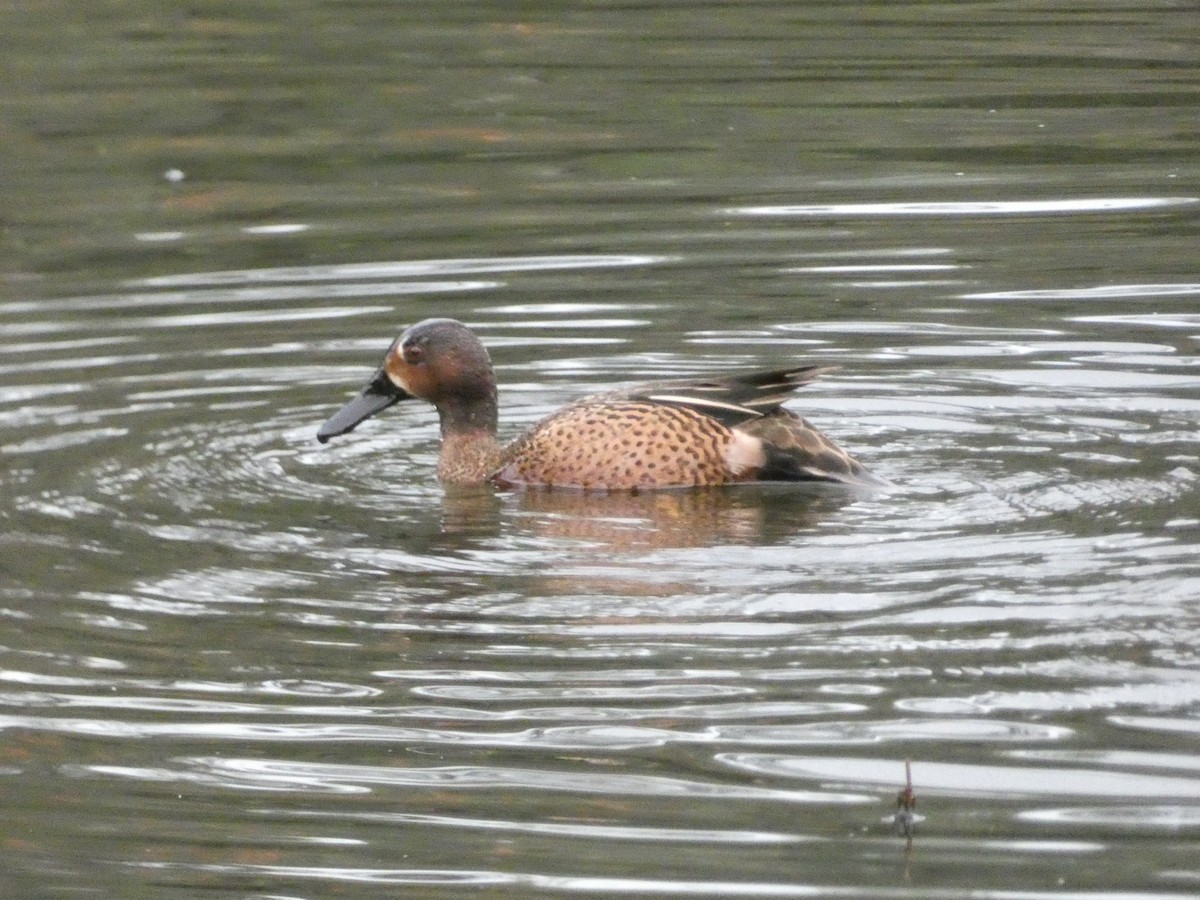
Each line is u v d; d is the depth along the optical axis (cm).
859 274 2272
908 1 3609
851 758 1210
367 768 1234
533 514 1658
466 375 1781
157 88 3122
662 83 3112
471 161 2764
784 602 1429
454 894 1102
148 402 1958
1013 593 1420
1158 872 1084
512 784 1209
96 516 1659
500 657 1363
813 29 3422
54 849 1158
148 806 1205
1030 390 1909
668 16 3534
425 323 1808
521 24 3481
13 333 2173
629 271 2314
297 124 2939
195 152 2830
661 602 1438
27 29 3472
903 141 2791
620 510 1659
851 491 1673
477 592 1473
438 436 1923
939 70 3150
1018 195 2542
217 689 1334
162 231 2520
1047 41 3306
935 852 1112
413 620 1426
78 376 2034
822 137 2820
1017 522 1572
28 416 1919
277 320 2194
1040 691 1270
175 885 1128
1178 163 2642
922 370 1977
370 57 3278
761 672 1317
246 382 2016
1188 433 1780
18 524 1638
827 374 1900
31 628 1427
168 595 1483
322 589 1492
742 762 1215
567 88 3086
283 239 2467
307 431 1894
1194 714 1234
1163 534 1526
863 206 2520
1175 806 1143
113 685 1344
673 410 1723
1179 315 2100
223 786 1223
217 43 3375
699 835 1141
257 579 1512
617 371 2020
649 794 1187
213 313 2223
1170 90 2981
